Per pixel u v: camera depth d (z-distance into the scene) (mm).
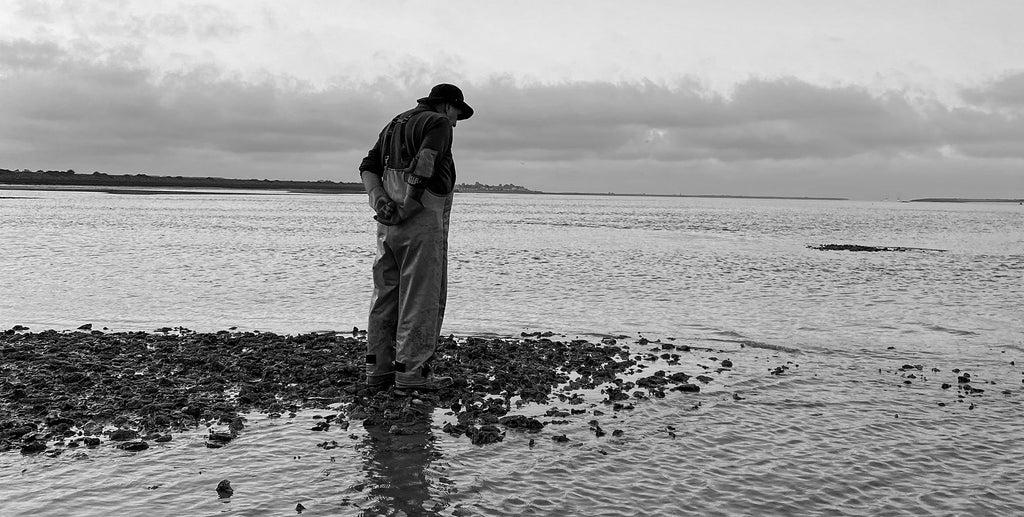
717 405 8602
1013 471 6699
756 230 70312
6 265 24625
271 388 8805
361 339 12359
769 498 6008
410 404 8109
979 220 118125
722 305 18094
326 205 132375
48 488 5855
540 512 5621
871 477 6496
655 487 6160
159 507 5551
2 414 7648
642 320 15453
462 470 6383
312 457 6613
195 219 65000
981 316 16891
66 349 10836
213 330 13438
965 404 8883
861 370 10711
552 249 38281
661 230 66125
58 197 128250
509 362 10430
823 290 21969
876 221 107500
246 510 5523
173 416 7621
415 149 8141
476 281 22625
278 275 23266
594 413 8125
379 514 5504
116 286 19797
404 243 8305
